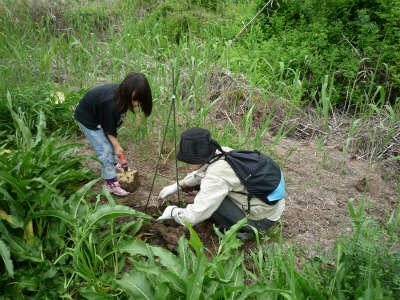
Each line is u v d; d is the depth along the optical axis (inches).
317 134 159.8
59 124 144.6
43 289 68.2
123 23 233.8
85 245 78.2
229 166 80.5
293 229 97.8
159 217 90.0
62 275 73.1
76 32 225.3
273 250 82.5
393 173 129.0
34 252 73.9
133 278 63.2
